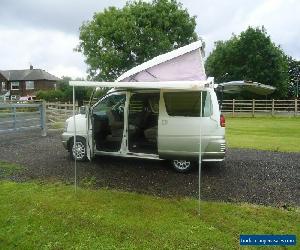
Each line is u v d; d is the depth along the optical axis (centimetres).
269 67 4519
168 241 489
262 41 4512
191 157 809
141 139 860
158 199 648
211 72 4903
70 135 938
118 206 610
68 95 4644
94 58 4141
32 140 1301
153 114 865
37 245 481
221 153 795
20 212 580
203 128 793
